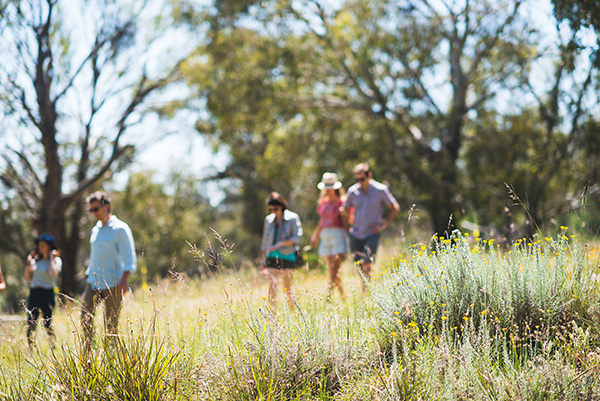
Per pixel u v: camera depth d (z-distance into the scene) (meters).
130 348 3.27
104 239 4.94
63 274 23.08
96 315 3.64
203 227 31.09
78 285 24.67
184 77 21.25
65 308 3.78
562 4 7.54
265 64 18.28
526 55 16.95
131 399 3.05
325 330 3.56
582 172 17.22
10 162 19.03
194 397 3.24
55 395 3.12
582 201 4.31
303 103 19.81
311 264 7.28
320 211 7.02
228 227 41.69
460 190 16.91
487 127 19.22
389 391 2.95
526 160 17.64
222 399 3.18
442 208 16.64
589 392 2.82
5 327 3.97
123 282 4.85
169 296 5.27
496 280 3.63
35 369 3.46
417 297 3.66
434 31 17.16
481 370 2.98
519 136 17.62
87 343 3.36
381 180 18.16
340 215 6.92
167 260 24.16
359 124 20.84
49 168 19.81
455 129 18.59
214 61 18.50
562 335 3.29
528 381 2.86
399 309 3.55
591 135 15.14
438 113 18.47
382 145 19.06
